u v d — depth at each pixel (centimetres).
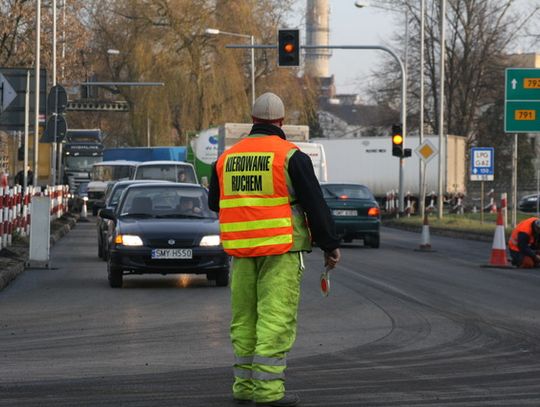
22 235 7912
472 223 12494
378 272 6072
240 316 2320
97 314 4041
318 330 3606
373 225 8550
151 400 2362
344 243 9488
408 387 2531
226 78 16662
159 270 4975
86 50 17550
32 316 3978
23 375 2703
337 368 2814
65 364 2886
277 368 2242
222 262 5028
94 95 17438
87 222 13362
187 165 10775
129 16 16875
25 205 8231
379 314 4062
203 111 16638
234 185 2278
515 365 2877
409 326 3712
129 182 7106
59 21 14812
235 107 16738
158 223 5122
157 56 16588
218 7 16938
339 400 2362
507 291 5009
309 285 5228
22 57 14262
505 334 3519
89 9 17425
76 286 5134
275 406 2253
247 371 2317
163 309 4206
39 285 5172
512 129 9525
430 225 12188
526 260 6456
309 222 2272
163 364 2886
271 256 2256
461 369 2803
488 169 11531
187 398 2386
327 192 8706
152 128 16875
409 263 6838
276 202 2258
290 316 2269
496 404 2333
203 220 5297
